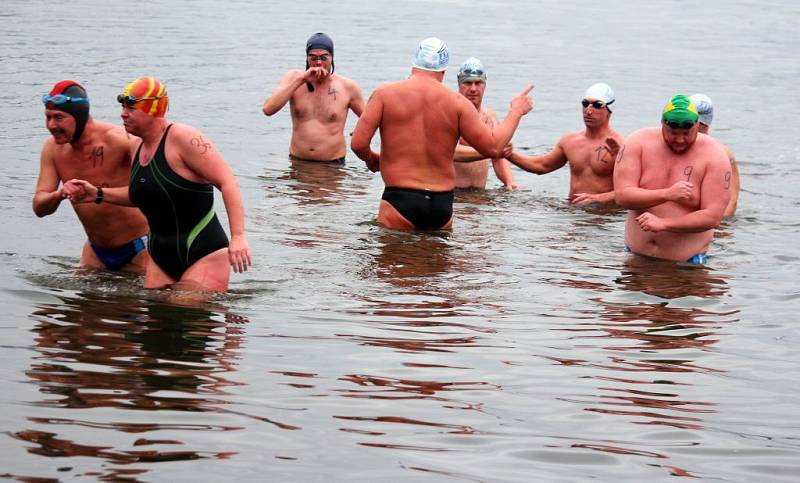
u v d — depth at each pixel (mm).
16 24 29516
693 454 5961
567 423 6348
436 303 8852
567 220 12641
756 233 12102
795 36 34594
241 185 13945
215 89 21375
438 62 12023
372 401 6543
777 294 9438
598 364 7449
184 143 8703
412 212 11766
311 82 16234
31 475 5297
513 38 31719
